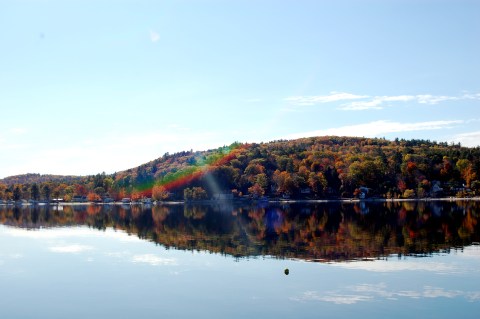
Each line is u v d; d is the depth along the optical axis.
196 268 43.34
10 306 33.06
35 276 41.91
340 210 128.38
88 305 32.81
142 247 57.44
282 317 29.05
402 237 61.22
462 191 188.50
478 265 41.88
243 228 80.25
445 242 55.81
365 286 35.38
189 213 132.25
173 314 30.34
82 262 47.84
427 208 124.62
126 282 38.72
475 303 30.91
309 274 39.56
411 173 199.00
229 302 32.34
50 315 31.03
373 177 198.62
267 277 39.03
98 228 85.62
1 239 69.12
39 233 77.50
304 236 65.50
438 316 28.64
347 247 53.53
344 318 28.56
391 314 29.08
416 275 38.41
